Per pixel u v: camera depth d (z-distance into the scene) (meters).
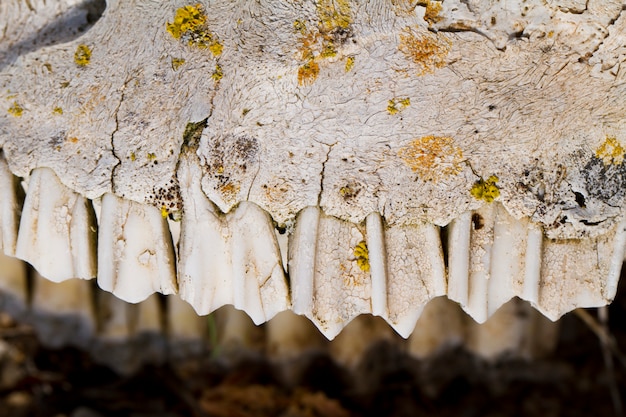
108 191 0.15
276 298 0.15
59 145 0.15
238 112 0.15
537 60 0.15
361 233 0.15
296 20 0.15
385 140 0.15
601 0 0.15
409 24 0.15
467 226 0.15
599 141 0.15
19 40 0.15
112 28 0.15
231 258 0.15
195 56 0.15
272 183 0.15
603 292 0.15
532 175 0.15
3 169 0.15
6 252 0.15
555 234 0.15
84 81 0.15
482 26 0.15
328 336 0.15
